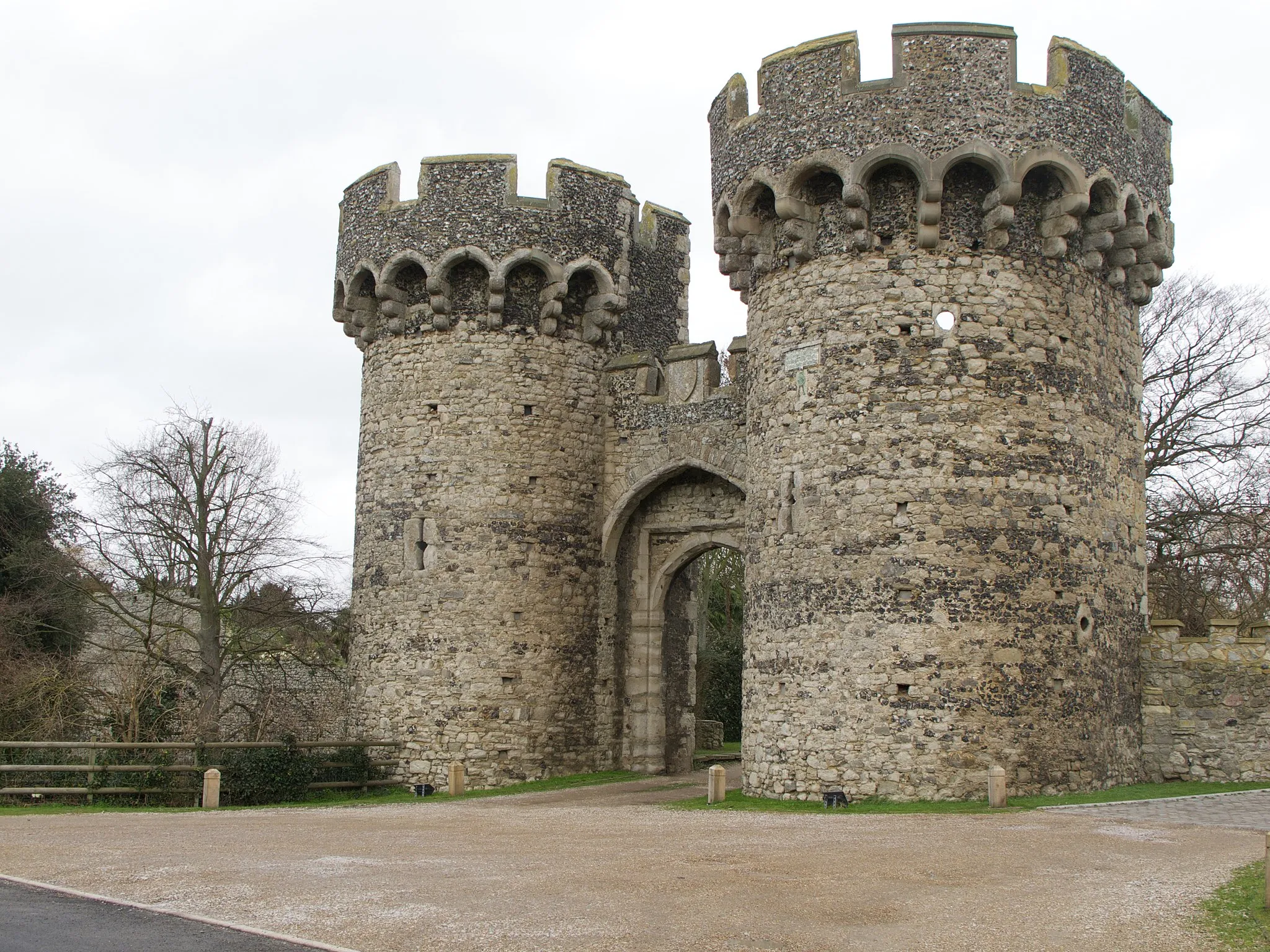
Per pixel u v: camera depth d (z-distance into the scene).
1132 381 21.53
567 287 25.66
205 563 27.95
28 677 26.81
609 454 26.28
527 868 12.82
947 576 18.84
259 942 9.82
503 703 24.41
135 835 16.12
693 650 27.77
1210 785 19.75
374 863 13.39
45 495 34.19
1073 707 19.05
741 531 25.31
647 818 17.89
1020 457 19.31
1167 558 29.86
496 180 25.53
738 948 9.43
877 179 20.09
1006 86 19.64
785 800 19.50
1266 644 20.09
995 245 19.77
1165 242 21.62
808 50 20.48
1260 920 9.92
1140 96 21.28
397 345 25.98
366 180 26.52
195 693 28.73
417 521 25.16
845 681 19.11
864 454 19.50
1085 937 9.58
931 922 10.10
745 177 21.11
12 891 12.02
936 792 18.33
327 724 26.45
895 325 19.64
